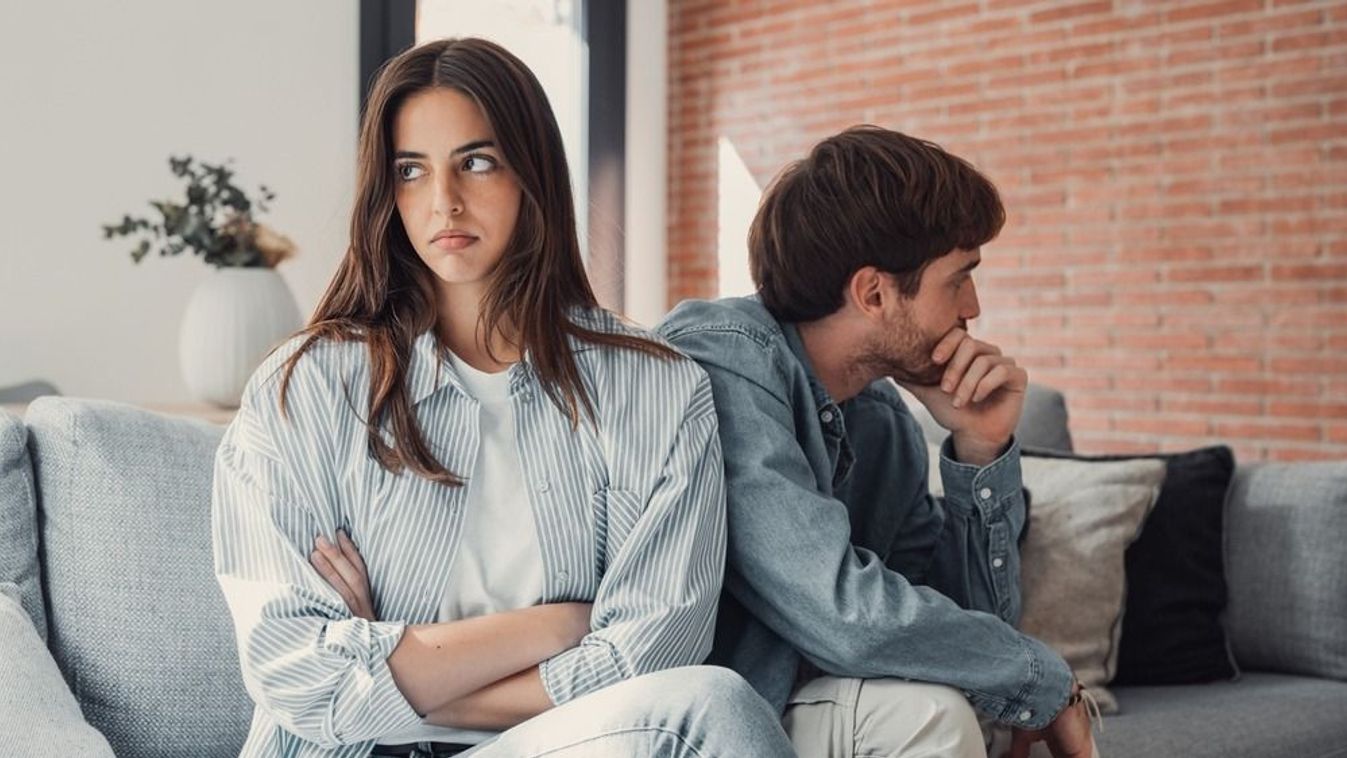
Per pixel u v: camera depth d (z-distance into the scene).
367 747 1.44
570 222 1.61
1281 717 2.22
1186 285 4.71
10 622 1.56
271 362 1.53
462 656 1.41
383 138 1.53
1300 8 4.43
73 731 1.45
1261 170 4.53
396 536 1.48
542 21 5.25
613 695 1.31
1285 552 2.49
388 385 1.50
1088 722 1.65
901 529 1.92
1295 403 4.47
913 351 1.75
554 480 1.53
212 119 4.05
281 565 1.43
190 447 1.80
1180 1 4.68
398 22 4.51
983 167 5.20
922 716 1.50
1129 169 4.83
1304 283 4.44
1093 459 2.52
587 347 1.59
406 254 1.58
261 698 1.41
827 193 1.70
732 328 1.70
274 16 4.19
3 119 3.62
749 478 1.59
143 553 1.71
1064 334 5.02
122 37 3.85
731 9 5.89
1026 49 5.06
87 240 3.77
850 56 5.55
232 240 3.14
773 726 1.28
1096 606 2.31
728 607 1.70
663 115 6.00
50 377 3.69
